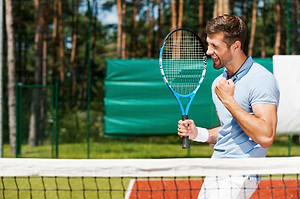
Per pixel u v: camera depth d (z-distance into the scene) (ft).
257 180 8.91
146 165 9.30
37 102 44.55
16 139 33.42
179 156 39.70
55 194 21.30
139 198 20.35
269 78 8.38
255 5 56.80
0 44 28.60
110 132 32.12
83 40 80.28
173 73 12.39
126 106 32.07
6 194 21.30
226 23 8.50
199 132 10.02
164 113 31.94
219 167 8.89
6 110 52.24
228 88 8.29
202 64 12.22
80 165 9.52
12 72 36.55
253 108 8.34
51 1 72.49
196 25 69.15
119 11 54.95
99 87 65.98
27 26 75.31
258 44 73.72
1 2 28.68
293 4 55.77
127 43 76.07
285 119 29.78
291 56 29.78
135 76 32.07
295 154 41.98
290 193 20.92
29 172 9.61
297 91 29.68
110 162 9.48
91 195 21.02
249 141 8.81
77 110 61.26
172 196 20.77
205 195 9.12
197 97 31.55
